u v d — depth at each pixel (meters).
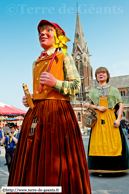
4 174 6.05
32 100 2.11
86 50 80.38
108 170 5.02
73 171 1.78
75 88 1.91
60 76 2.00
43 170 1.69
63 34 2.34
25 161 1.81
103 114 5.31
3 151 12.36
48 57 2.05
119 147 5.12
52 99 1.94
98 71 5.53
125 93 67.94
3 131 7.25
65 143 1.81
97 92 5.44
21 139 1.96
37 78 2.06
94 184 4.41
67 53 2.09
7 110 12.00
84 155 2.02
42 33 2.17
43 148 1.76
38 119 1.89
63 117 1.90
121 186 4.24
